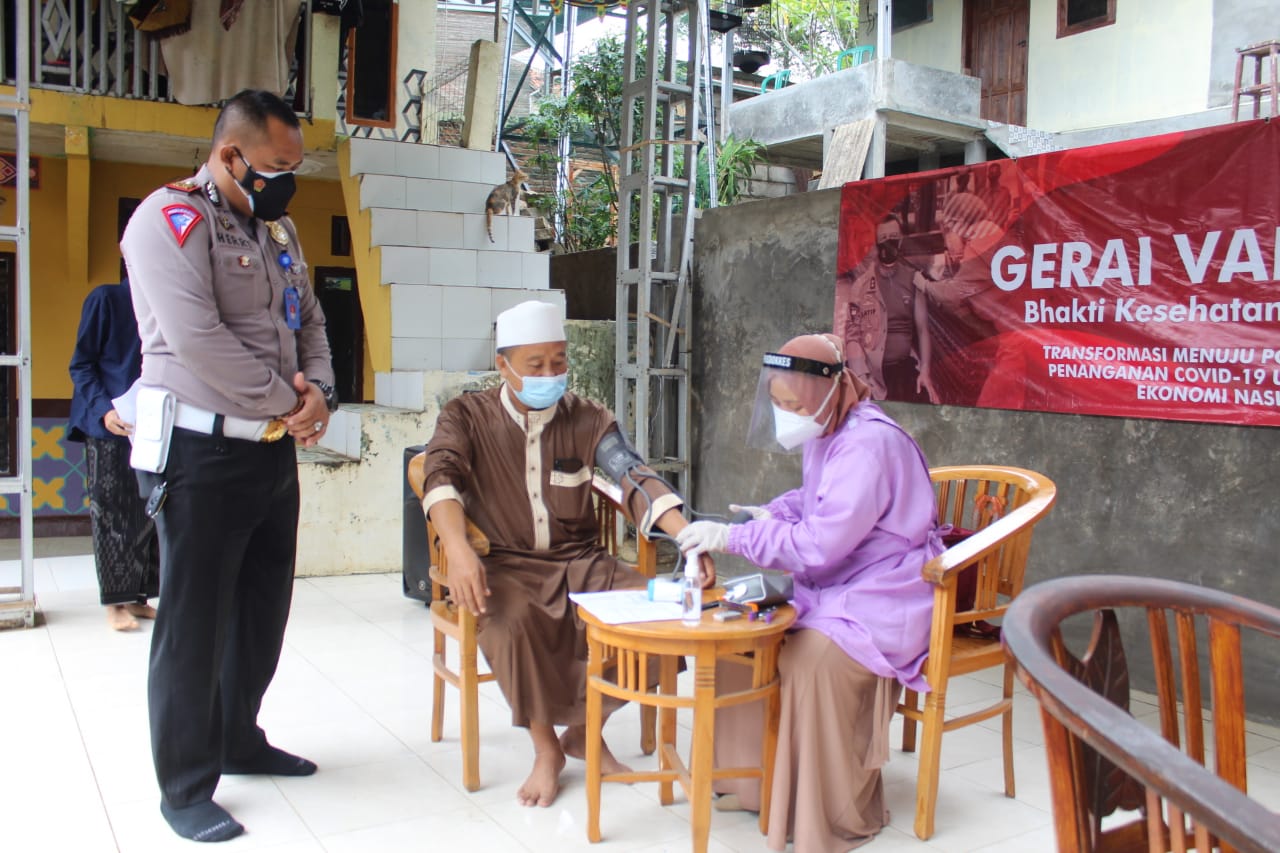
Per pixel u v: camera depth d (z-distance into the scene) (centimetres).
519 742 334
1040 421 427
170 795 265
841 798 257
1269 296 350
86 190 661
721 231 588
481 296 649
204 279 251
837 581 280
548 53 1280
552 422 301
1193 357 372
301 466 566
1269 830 74
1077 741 106
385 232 664
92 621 467
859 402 286
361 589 546
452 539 271
